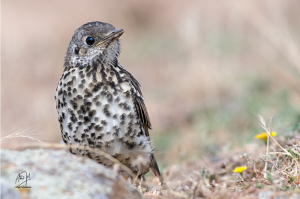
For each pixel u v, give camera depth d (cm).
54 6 3025
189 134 1416
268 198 579
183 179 866
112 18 3084
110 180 542
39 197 490
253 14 1595
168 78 1964
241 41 2017
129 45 2642
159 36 2578
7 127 1845
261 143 988
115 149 733
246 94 1568
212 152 1092
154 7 3070
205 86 1655
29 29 2708
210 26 2175
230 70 1748
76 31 809
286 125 1051
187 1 2975
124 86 745
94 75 741
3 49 2388
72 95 732
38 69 2247
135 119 745
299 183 630
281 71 1220
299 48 1251
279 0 1578
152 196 642
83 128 731
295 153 705
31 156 550
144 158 757
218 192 621
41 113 1825
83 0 3136
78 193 505
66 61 817
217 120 1441
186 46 1975
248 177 702
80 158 567
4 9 2842
